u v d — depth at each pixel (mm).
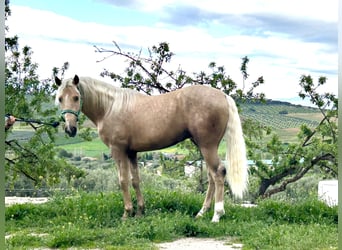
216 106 7891
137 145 8180
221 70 15422
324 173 16766
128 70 15102
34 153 15141
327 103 15945
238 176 7910
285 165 15617
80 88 8148
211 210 8461
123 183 8227
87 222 7840
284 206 8758
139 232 7141
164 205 8977
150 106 8180
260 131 15844
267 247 6352
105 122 8219
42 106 14969
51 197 9680
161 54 15219
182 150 16609
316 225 7543
